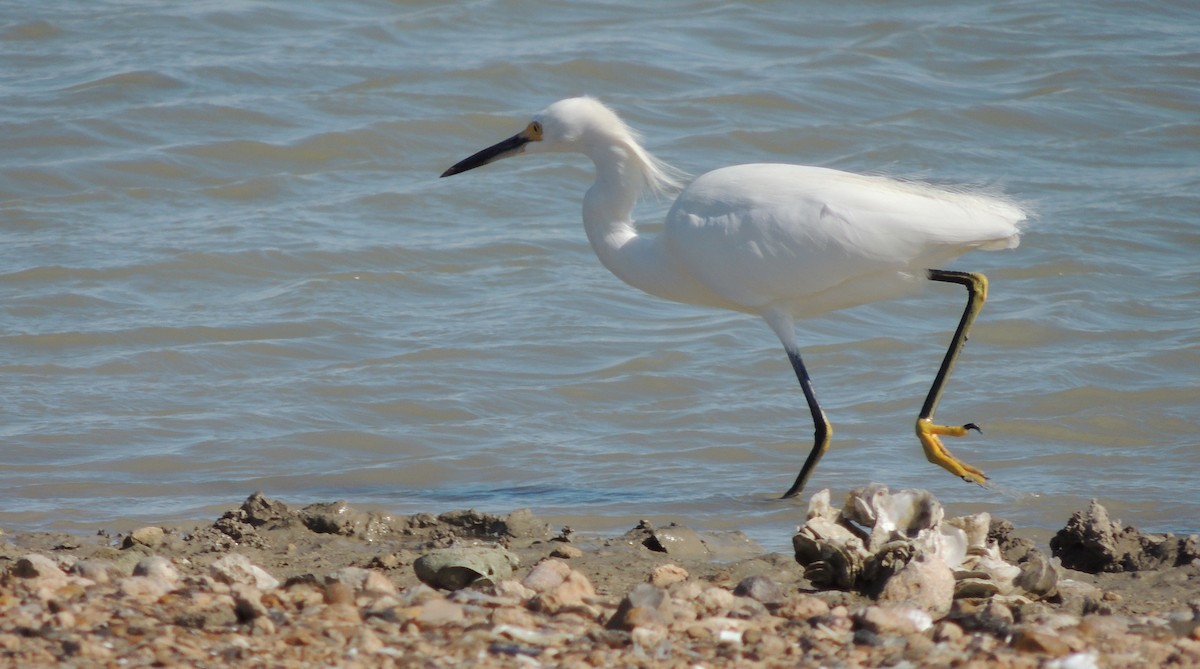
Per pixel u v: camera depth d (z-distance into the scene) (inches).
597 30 1089.4
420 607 289.9
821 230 452.4
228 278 709.9
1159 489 462.9
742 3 1144.8
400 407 555.5
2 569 331.6
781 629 288.8
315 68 987.3
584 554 372.2
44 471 477.4
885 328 661.9
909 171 874.1
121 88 937.5
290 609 293.7
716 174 482.6
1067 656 264.5
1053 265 727.7
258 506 404.5
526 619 285.9
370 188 837.8
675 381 589.0
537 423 543.2
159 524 418.6
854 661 264.1
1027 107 968.3
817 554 342.3
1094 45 1084.5
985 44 1083.9
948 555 335.9
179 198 819.4
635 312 678.5
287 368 599.8
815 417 466.6
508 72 987.3
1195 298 687.7
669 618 288.0
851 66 1035.3
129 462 489.7
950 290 708.7
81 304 666.8
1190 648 272.8
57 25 1046.4
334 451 510.9
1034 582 327.3
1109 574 360.2
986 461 497.0
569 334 639.1
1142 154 917.2
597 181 514.6
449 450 512.1
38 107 914.7
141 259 714.2
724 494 464.4
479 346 621.6
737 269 465.1
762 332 650.2
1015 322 652.1
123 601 291.7
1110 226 780.6
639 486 474.9
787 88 984.9
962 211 452.8
